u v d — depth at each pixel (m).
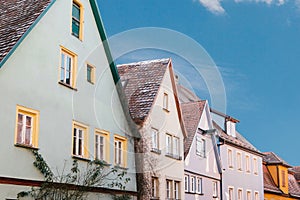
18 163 11.38
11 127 11.27
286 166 32.81
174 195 18.33
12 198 11.09
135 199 16.11
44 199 11.88
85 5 14.58
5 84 11.20
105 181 14.52
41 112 12.28
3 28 12.59
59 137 12.87
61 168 12.80
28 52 12.02
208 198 22.05
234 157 25.59
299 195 34.44
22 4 13.45
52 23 13.02
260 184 28.55
